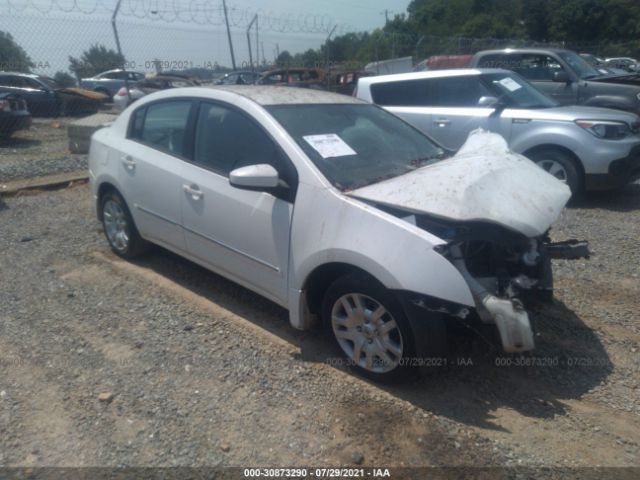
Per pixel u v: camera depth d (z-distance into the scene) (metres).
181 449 2.84
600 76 9.90
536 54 10.12
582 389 3.39
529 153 7.32
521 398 3.29
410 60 17.88
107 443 2.87
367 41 20.55
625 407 3.23
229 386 3.35
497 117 7.39
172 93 4.62
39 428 2.97
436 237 3.01
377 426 3.01
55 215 6.74
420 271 2.97
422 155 4.20
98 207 5.37
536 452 2.85
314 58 18.72
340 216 3.29
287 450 2.84
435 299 2.96
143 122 4.84
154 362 3.58
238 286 4.73
